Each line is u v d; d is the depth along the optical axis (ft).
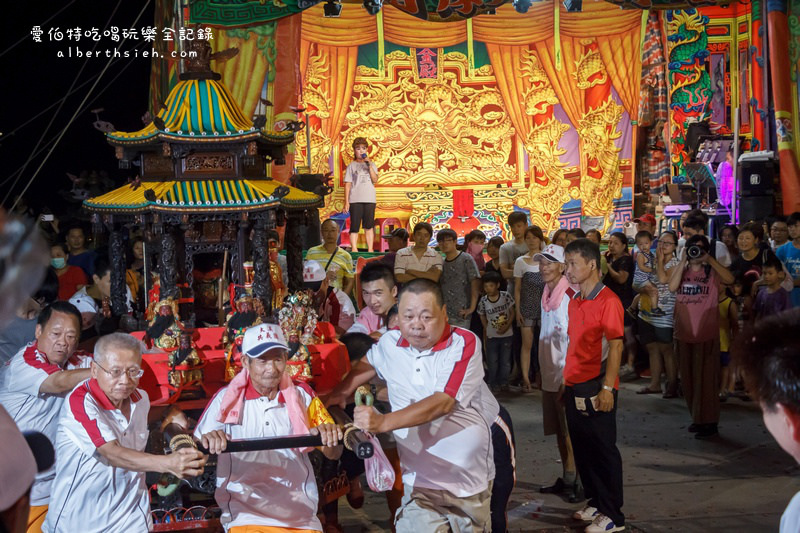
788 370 5.27
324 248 29.50
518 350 34.55
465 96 55.57
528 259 32.19
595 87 54.85
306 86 52.80
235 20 36.17
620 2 37.99
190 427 14.49
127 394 11.80
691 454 23.86
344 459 16.78
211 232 16.24
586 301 18.03
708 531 17.97
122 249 18.03
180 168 16.14
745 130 52.60
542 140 55.57
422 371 12.59
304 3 36.45
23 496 5.88
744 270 30.37
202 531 14.85
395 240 33.91
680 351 25.80
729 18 53.31
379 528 18.70
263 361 11.94
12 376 13.61
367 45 54.19
